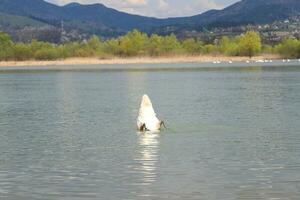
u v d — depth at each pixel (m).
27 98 86.56
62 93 97.06
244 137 42.09
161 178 29.56
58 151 37.66
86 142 41.09
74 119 56.38
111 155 35.78
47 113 62.81
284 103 68.25
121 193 26.97
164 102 74.06
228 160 33.66
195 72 177.62
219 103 70.69
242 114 57.50
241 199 25.77
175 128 47.53
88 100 80.75
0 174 30.91
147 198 26.16
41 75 176.25
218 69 199.00
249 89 95.50
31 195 26.86
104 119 55.84
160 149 37.50
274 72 162.00
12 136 44.88
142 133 45.03
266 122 50.62
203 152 36.22
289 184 27.95
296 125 48.16
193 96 83.69
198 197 26.17
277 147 37.69
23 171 31.61
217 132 44.84
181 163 33.00
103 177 30.00
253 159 33.81
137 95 89.31
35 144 40.66
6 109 68.31
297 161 33.03
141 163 33.22
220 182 28.55
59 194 26.97
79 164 33.22
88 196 26.59
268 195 26.23
